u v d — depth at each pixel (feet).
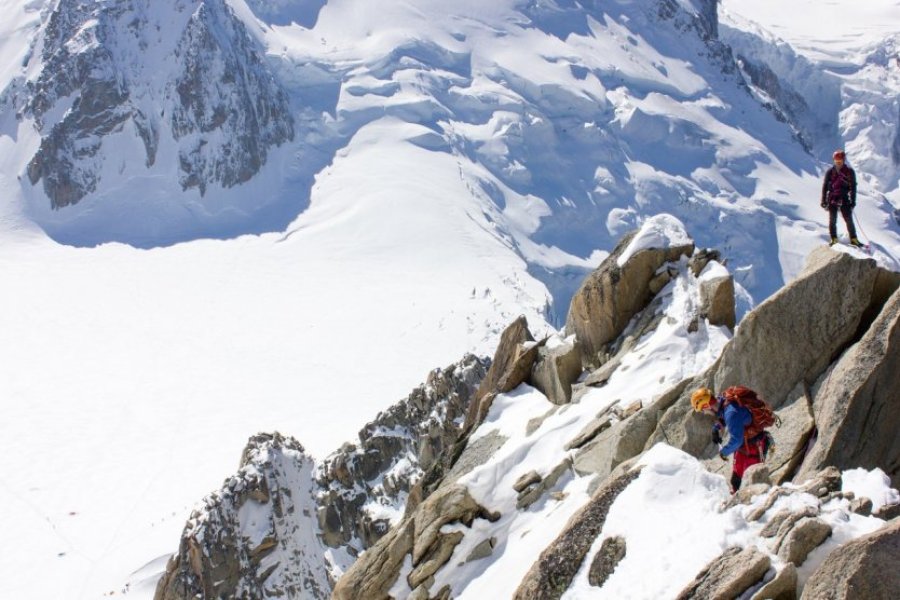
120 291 493.36
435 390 141.08
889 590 25.35
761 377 42.91
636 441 46.39
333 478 136.98
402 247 546.67
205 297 482.69
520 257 575.38
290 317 446.60
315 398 349.61
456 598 45.47
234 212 645.51
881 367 37.68
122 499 261.85
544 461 49.57
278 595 83.05
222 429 320.09
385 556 48.62
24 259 553.23
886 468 37.09
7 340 419.95
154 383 369.50
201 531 84.12
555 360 56.54
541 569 34.42
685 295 54.08
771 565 27.71
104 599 148.87
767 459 40.11
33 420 332.19
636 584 29.76
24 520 242.37
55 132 652.07
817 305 41.73
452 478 55.21
